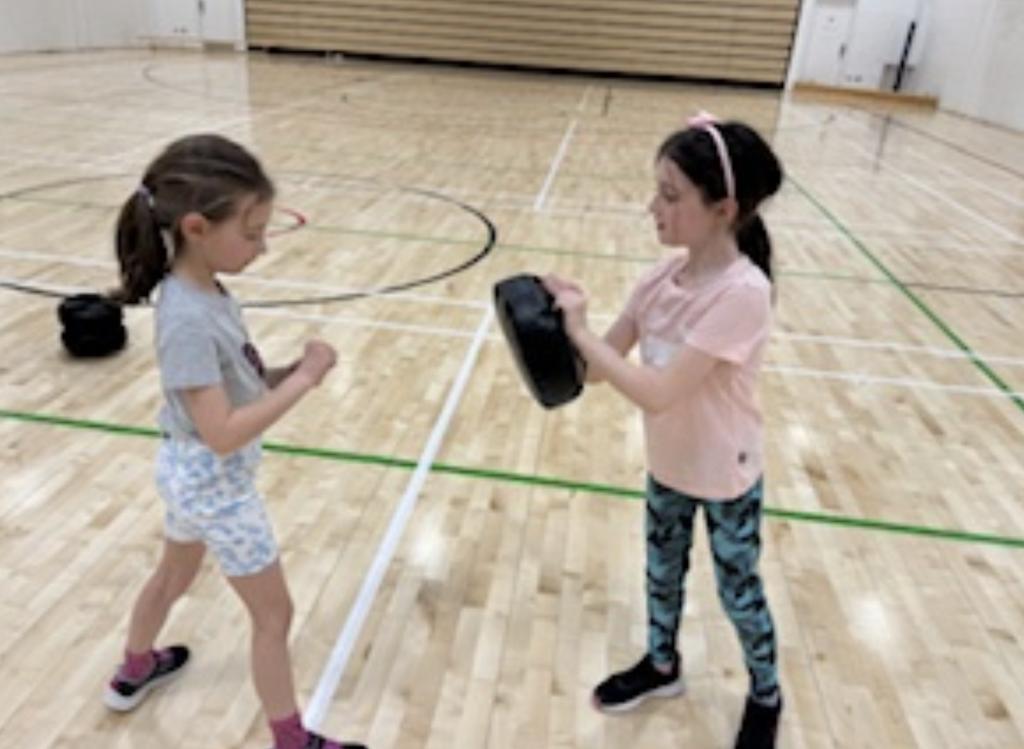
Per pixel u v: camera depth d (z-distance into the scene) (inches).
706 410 53.1
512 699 64.9
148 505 85.3
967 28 473.1
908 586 80.8
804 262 187.9
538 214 212.4
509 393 115.3
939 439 110.4
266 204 48.3
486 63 555.8
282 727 55.2
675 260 56.1
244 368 50.8
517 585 77.8
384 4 546.6
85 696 62.2
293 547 80.6
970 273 186.2
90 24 506.9
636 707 64.9
